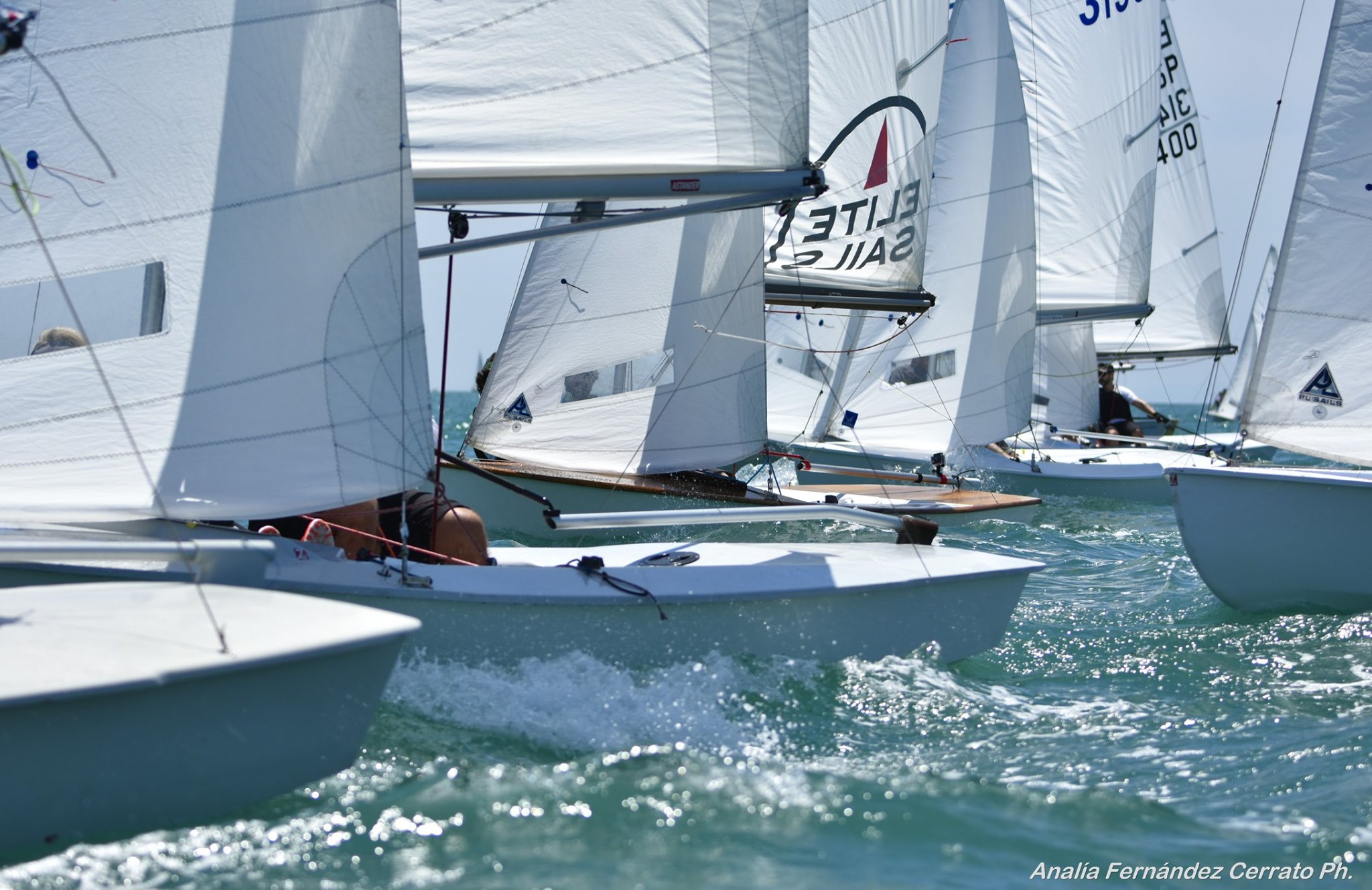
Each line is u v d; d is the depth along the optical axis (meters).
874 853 13.76
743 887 12.78
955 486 43.69
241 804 13.80
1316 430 29.12
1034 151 61.59
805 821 14.45
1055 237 62.03
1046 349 63.03
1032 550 36.34
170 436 16.66
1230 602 26.78
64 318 16.50
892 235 38.38
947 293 47.84
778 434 49.66
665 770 15.67
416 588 17.41
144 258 16.62
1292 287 29.08
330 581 17.19
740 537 34.19
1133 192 62.53
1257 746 17.53
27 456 16.39
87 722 12.59
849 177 37.56
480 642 17.75
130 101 16.58
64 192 16.48
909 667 20.06
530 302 34.50
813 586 19.31
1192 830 14.70
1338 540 25.53
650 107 20.97
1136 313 63.03
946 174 47.94
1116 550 37.28
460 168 20.39
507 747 16.08
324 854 13.09
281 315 16.91
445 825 13.89
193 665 12.92
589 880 12.79
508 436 34.75
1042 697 19.77
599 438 34.34
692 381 34.25
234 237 16.80
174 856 12.82
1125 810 15.17
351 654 14.10
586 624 18.14
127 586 15.34
